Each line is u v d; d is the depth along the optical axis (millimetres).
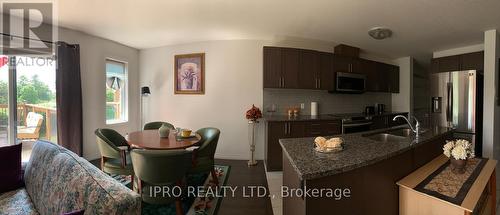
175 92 4402
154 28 3420
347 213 1288
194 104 4297
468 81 3471
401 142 1811
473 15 2727
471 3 2414
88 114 3723
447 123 3668
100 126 3918
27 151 3123
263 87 3629
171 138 2674
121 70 4414
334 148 1506
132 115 4582
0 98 2910
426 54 4758
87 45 3688
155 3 2557
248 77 4082
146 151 1849
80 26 3318
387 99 5172
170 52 4426
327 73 3951
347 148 1618
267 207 2305
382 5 2514
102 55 3932
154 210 2189
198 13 2826
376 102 5000
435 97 3838
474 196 1358
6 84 2936
